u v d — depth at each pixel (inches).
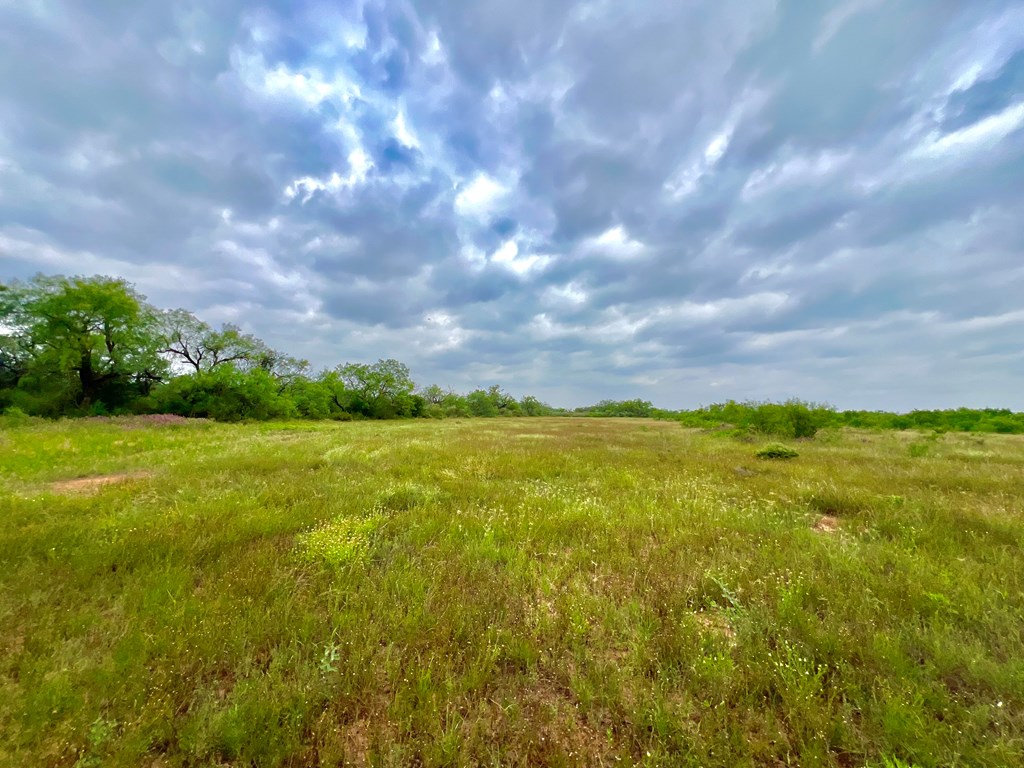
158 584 152.4
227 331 1644.9
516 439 794.2
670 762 84.0
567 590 156.9
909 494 306.0
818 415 775.1
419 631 126.8
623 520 243.9
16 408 947.3
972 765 82.1
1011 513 250.5
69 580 155.3
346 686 104.2
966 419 1125.1
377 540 201.0
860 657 114.7
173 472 369.1
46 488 311.0
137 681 102.3
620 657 121.2
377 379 2037.4
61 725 87.9
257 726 90.7
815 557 186.9
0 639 118.6
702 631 128.5
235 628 124.0
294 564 177.5
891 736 88.8
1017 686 100.3
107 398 1298.0
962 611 137.9
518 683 109.0
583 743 91.0
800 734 90.2
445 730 91.7
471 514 249.6
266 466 401.1
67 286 1147.9
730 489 330.6
